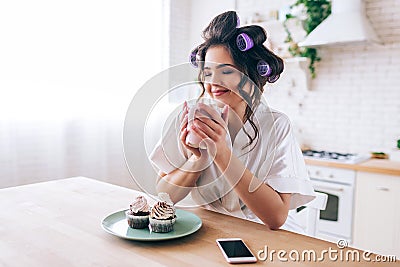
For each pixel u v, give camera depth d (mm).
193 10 4082
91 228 1136
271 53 1248
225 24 1197
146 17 3529
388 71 2992
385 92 3018
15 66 2604
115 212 1240
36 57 2717
